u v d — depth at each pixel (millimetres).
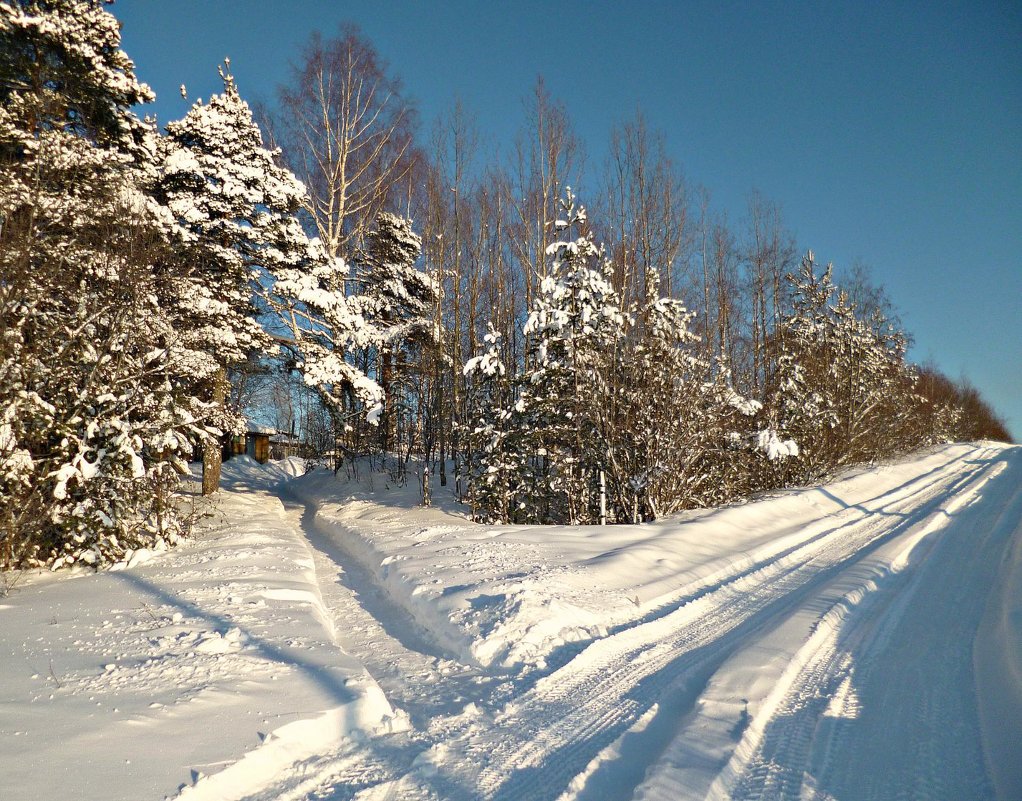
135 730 4113
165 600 7598
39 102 11500
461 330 21453
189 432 12719
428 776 3816
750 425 17609
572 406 14227
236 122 18188
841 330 23234
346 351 20578
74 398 10164
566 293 14172
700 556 9914
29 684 4879
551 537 11039
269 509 19359
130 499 10656
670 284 22469
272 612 7117
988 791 3406
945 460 26375
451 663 6098
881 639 5934
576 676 5395
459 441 17125
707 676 5160
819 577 8641
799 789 3465
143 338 11242
